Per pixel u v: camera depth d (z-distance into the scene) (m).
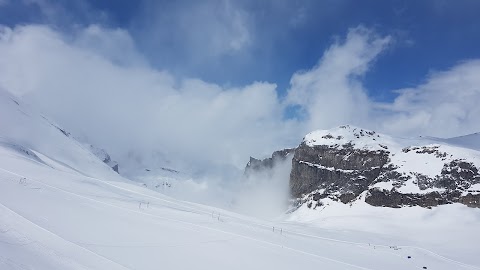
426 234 111.25
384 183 153.12
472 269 69.19
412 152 163.50
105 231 45.38
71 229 42.69
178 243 47.56
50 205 50.47
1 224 38.47
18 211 43.88
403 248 81.81
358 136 197.88
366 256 66.19
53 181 70.00
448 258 76.62
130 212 58.78
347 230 114.50
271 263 47.22
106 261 36.06
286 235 70.19
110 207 59.09
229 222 68.25
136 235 46.91
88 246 38.94
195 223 60.28
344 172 183.00
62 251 35.59
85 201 59.12
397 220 131.38
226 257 46.06
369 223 127.69
